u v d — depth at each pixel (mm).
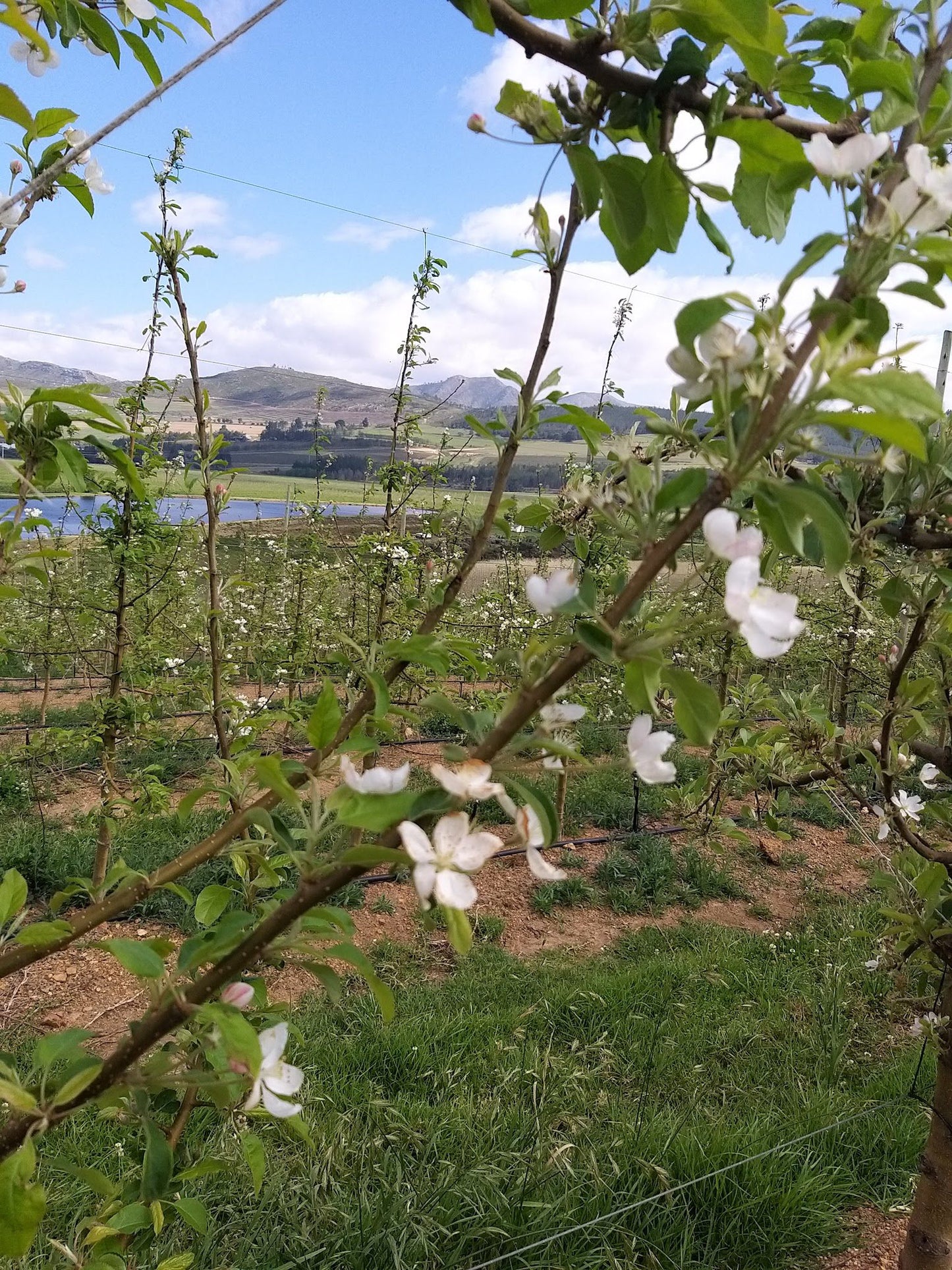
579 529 1423
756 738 2596
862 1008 4191
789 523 754
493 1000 4207
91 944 824
